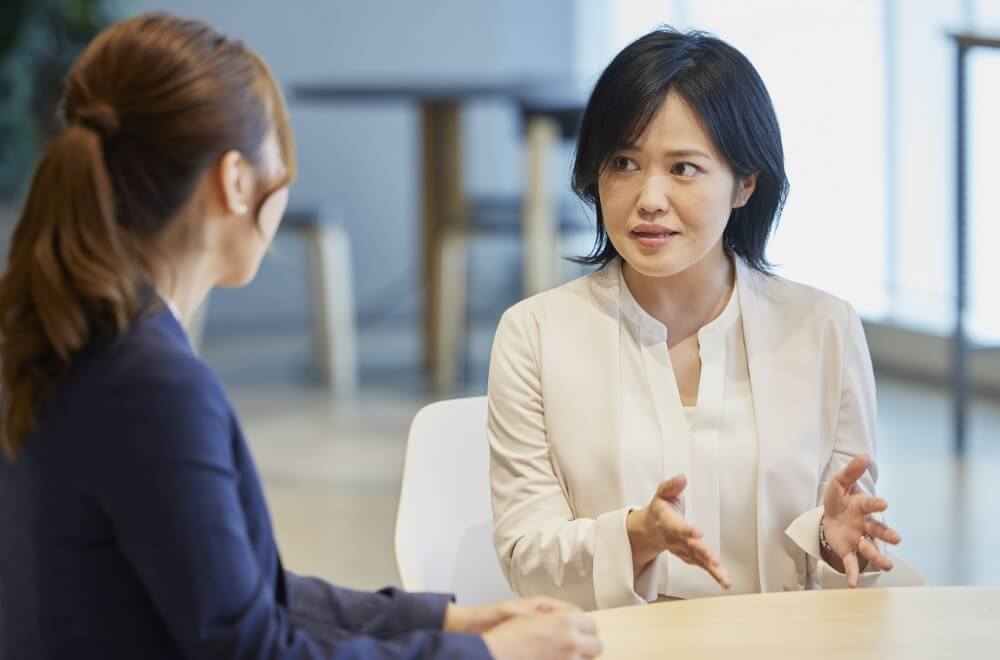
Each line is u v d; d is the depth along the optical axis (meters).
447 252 9.91
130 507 1.85
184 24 2.07
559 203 9.88
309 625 2.27
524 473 2.90
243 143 2.04
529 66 13.03
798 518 2.75
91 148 1.95
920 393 9.32
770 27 10.60
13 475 1.97
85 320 1.92
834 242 10.28
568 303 2.99
